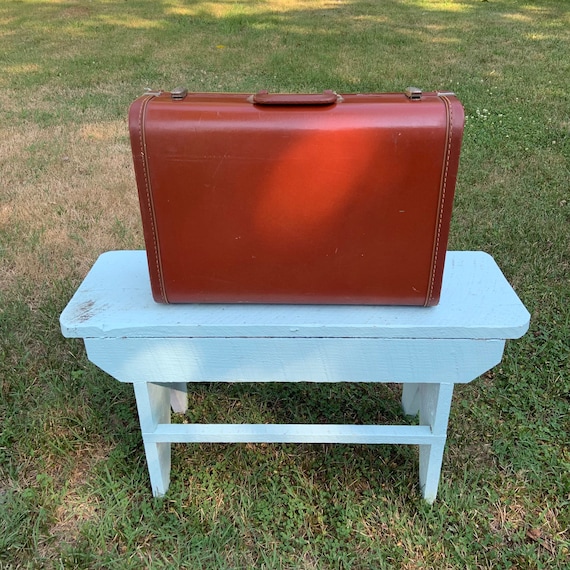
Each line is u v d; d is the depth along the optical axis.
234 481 1.89
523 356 2.34
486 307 1.62
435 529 1.73
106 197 3.56
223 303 1.63
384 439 1.72
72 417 2.09
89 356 1.60
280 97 1.41
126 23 8.28
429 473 1.77
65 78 5.75
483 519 1.77
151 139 1.39
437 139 1.38
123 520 1.76
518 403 2.15
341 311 1.60
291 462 1.96
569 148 4.11
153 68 6.07
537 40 7.14
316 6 9.52
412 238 1.49
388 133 1.38
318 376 1.63
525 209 3.37
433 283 1.55
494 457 1.97
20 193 3.58
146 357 1.60
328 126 1.38
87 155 4.09
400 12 8.96
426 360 1.58
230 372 1.63
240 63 6.20
